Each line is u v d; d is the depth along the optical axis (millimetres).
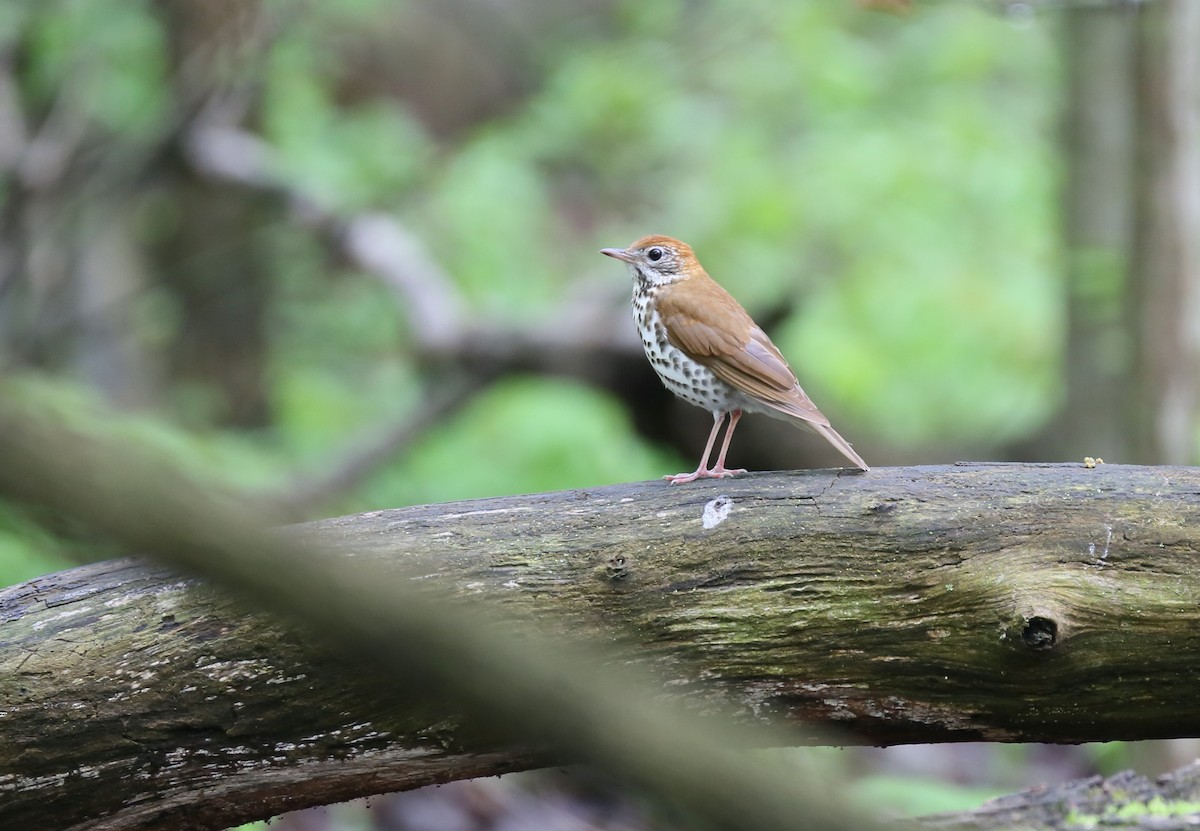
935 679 5391
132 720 5215
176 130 14992
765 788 2910
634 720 2795
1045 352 17656
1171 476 5645
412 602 2545
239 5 14445
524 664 2654
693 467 13930
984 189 19391
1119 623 5270
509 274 18328
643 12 20203
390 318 17781
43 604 5363
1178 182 10750
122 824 5434
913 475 5773
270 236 16656
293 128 16891
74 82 14734
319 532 5660
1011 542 5430
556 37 23094
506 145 19547
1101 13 12602
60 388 9578
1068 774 11461
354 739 5336
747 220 19094
